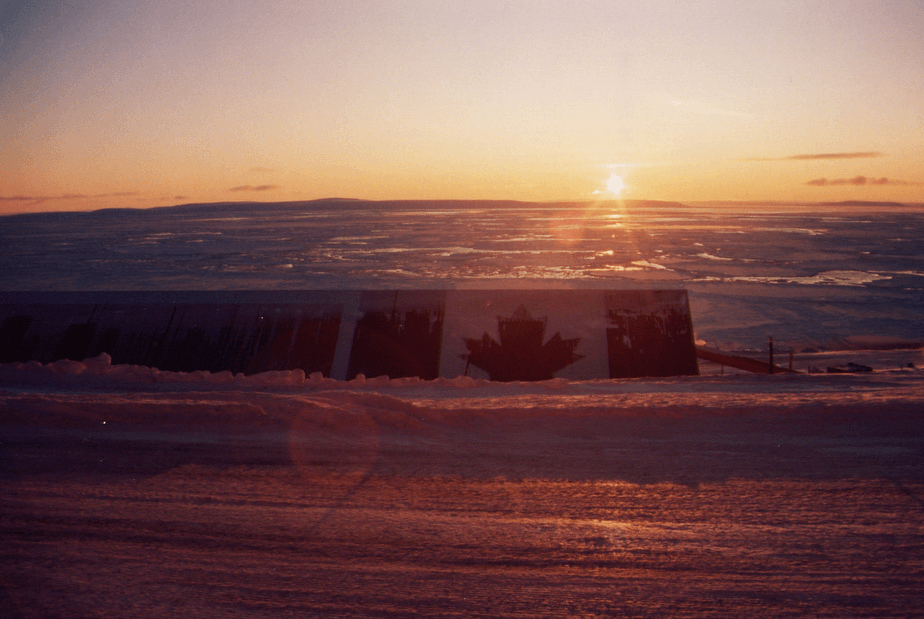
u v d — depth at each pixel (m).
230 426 6.97
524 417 7.46
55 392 9.91
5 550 4.22
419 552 4.23
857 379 12.55
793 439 6.55
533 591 3.79
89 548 4.26
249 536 4.44
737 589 3.79
